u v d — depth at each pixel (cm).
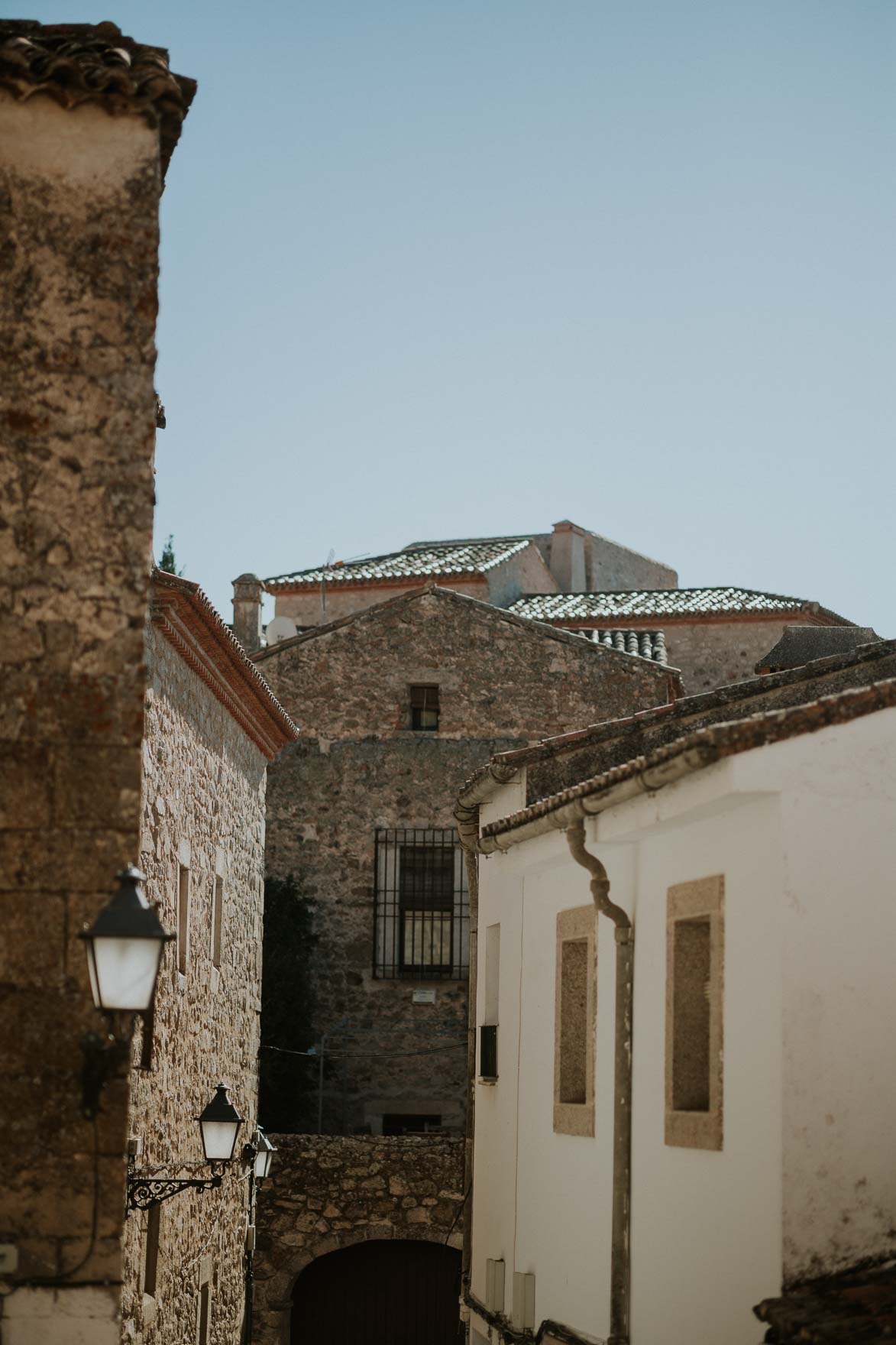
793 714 852
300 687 2645
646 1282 1012
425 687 2644
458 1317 2175
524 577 3675
